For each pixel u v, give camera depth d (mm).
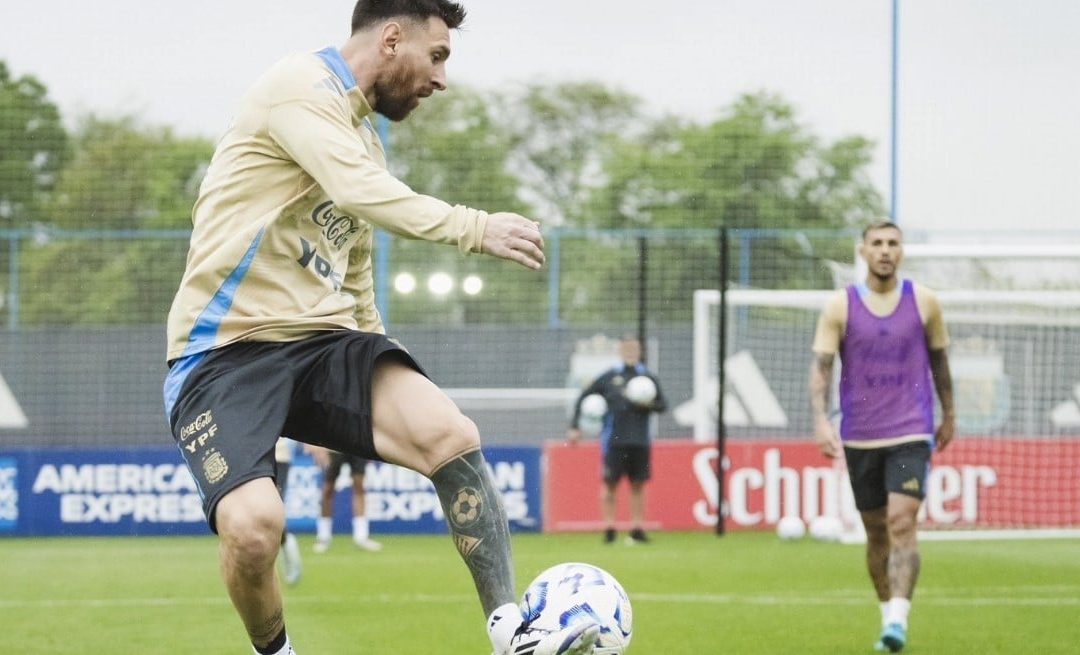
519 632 7863
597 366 41344
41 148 53969
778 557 26500
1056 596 19500
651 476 34000
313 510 34844
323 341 8266
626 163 60250
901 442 14648
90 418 39656
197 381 8094
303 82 8070
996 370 33719
